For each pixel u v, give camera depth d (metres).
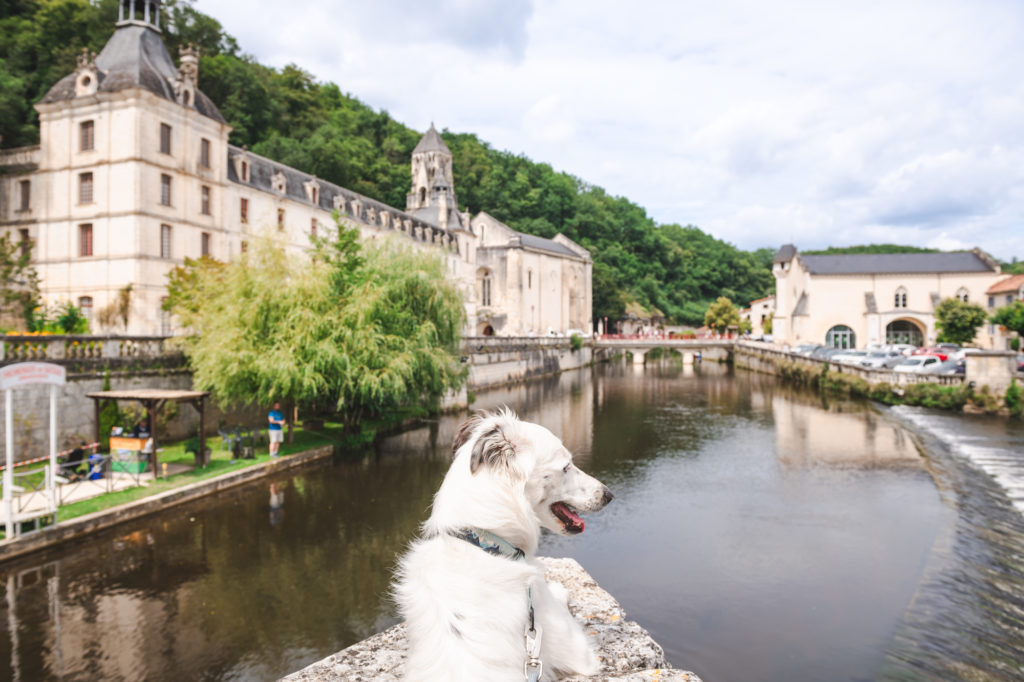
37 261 39.91
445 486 2.52
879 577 15.17
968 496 20.59
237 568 15.21
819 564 16.17
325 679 2.95
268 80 90.31
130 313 37.16
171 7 74.94
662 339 102.25
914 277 80.31
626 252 156.62
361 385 25.47
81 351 23.20
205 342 25.92
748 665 11.45
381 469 24.44
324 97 112.06
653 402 50.12
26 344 20.91
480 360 57.50
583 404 48.94
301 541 16.95
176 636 12.09
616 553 17.16
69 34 60.25
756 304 124.69
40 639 11.87
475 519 2.34
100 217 38.19
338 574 14.98
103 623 12.52
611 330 134.00
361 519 18.70
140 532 17.06
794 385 62.72
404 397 30.11
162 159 39.12
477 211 131.12
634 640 3.33
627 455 29.84
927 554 16.33
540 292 106.06
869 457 28.25
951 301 66.06
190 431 27.84
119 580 14.38
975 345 66.56
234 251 45.34
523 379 68.50
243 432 24.47
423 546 2.42
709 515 20.52
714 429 36.84
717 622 13.16
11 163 40.47
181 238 40.62
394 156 112.00
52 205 39.59
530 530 2.41
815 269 84.25
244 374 24.16
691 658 11.67
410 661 2.22
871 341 80.25
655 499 22.42
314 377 24.20
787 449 30.61
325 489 21.70
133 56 38.81
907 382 42.94
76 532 15.88
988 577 14.10
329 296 26.80
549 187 146.25
